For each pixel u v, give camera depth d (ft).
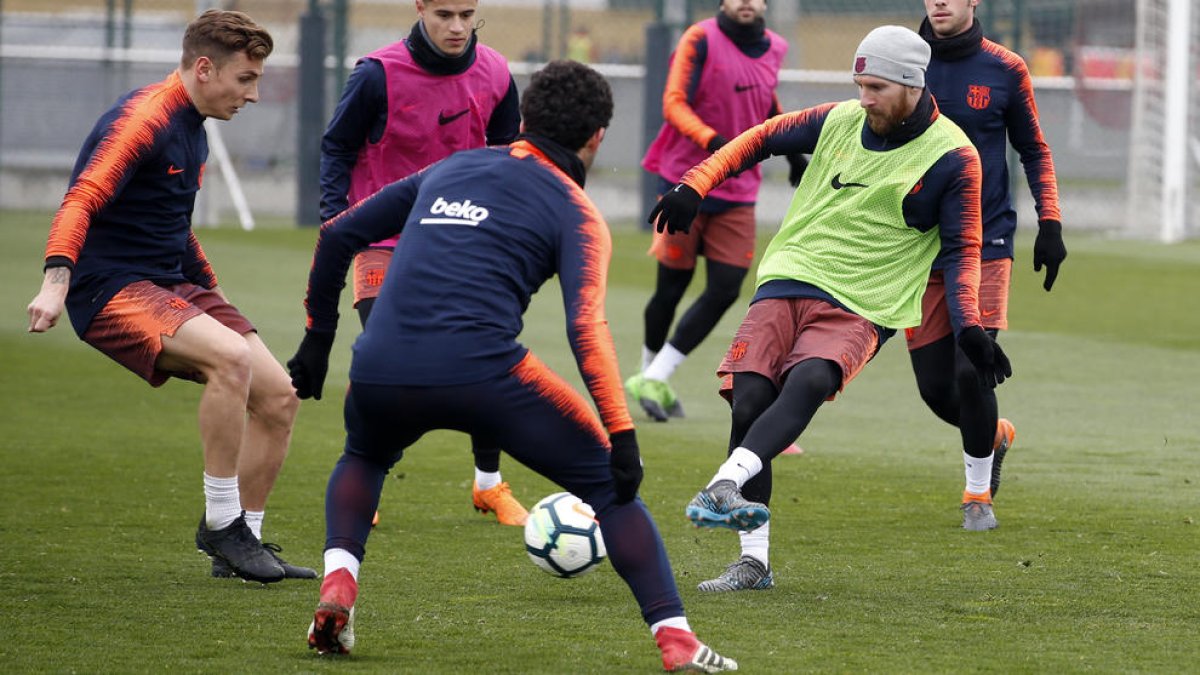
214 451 39.24
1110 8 178.40
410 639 34.17
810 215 41.34
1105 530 46.65
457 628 35.14
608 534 31.55
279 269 125.08
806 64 203.10
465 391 30.96
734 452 37.27
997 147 48.70
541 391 31.22
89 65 171.73
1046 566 41.78
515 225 31.53
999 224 48.91
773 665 31.99
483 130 50.21
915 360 48.06
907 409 72.13
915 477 55.83
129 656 32.48
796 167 66.39
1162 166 161.17
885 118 40.29
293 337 89.86
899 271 40.78
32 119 172.04
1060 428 65.98
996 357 39.93
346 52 163.63
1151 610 36.91
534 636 34.50
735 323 103.09
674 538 45.85
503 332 31.17
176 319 39.47
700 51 70.49
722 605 37.58
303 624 35.47
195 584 39.47
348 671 31.45
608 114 32.50
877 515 49.21
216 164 169.17
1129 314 106.63
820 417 69.87
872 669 31.73
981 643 33.94
